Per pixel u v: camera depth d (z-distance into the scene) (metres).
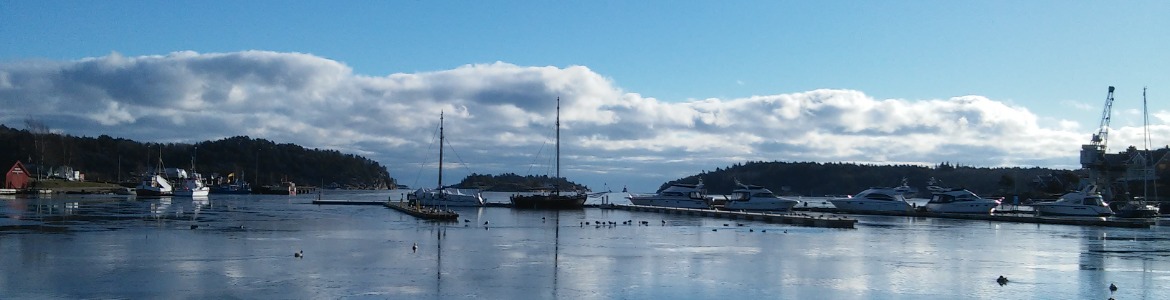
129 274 38.22
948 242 61.78
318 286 35.69
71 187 190.25
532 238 60.81
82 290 34.03
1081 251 55.19
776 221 89.31
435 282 37.28
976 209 113.06
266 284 35.97
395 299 33.12
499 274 40.06
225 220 79.31
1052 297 35.62
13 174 172.25
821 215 109.81
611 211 116.88
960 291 36.75
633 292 35.62
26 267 40.03
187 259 43.81
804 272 42.12
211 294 33.50
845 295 35.47
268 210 107.44
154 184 172.38
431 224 76.88
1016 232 75.25
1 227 63.94
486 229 71.00
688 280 39.00
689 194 122.50
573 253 49.84
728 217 98.62
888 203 116.44
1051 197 174.50
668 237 63.56
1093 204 110.25
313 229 67.62
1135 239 66.88
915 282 39.12
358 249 50.16
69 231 60.56
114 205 112.50
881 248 55.50
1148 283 39.78
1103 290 37.56
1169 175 163.12
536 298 33.97
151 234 59.00
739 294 35.44
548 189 185.25
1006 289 37.47
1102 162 167.25
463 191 131.25
